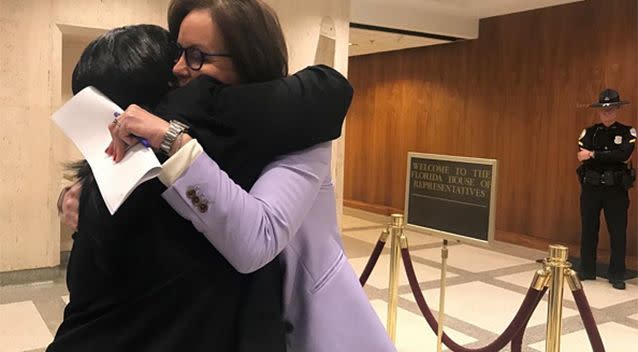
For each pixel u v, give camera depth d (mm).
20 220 4812
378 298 4660
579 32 6508
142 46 963
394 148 8953
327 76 985
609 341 3891
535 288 2375
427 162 3141
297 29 5859
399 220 3260
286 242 928
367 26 6926
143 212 896
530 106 7023
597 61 6355
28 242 4852
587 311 2303
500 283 5266
